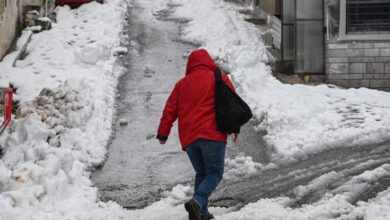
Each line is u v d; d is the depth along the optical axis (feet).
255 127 28.68
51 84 32.35
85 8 48.49
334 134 27.22
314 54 37.76
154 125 29.17
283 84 35.04
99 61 36.68
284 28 38.04
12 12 39.60
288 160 24.73
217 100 17.21
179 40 43.62
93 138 26.14
